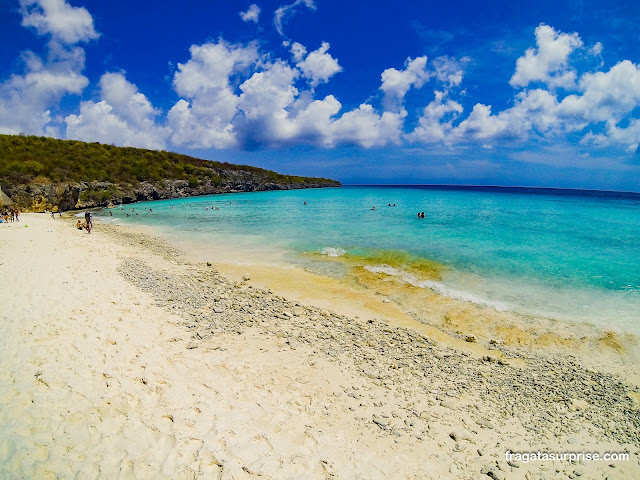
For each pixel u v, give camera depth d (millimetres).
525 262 15305
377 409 6383
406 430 5875
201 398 6250
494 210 36656
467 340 9180
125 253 17844
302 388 6875
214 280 13578
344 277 14078
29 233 22453
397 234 22031
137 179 56656
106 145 65875
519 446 5637
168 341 8266
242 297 11734
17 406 5516
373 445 5512
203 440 5246
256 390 6695
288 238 21766
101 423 5332
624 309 10695
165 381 6633
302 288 12883
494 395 6941
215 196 65750
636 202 52000
